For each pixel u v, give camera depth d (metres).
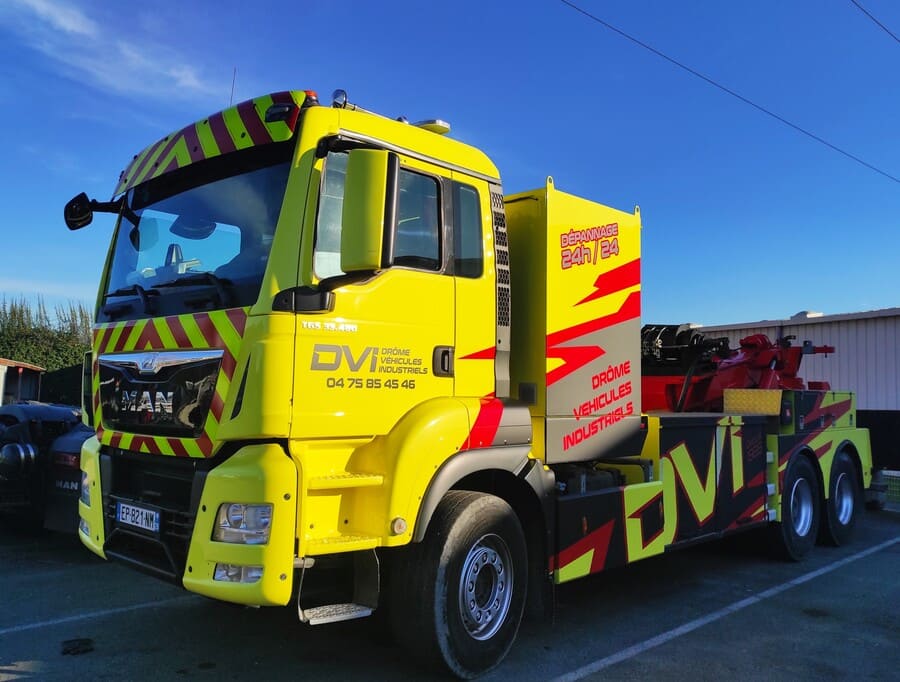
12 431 7.43
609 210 5.48
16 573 6.46
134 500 4.01
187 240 4.13
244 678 4.10
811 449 7.92
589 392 5.12
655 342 8.18
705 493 6.22
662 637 5.03
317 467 3.59
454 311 4.24
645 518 5.44
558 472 5.02
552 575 4.62
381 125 4.01
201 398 3.62
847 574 7.01
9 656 4.41
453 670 4.00
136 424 4.05
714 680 4.27
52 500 7.09
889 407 14.01
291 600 3.58
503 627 4.32
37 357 27.11
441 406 4.04
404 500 3.72
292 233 3.56
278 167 3.76
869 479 9.21
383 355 3.82
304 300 3.49
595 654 4.66
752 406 7.58
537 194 4.94
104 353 4.43
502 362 4.55
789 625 5.35
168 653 4.49
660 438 5.74
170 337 3.89
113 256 4.72
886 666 4.55
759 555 7.69
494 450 4.26
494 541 4.30
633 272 5.68
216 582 3.35
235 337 3.52
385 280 3.85
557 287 4.90
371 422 3.73
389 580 4.05
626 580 6.66
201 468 3.60
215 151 4.07
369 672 4.21
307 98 3.77
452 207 4.32
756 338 8.70
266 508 3.31
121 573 6.46
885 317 14.20
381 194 3.38
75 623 5.07
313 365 3.51
